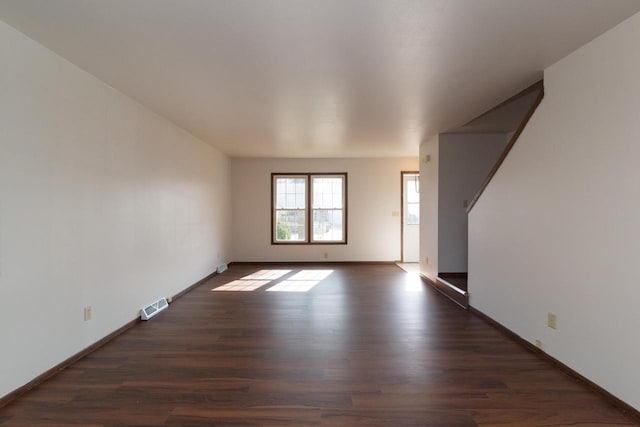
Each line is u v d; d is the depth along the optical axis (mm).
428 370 2711
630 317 2109
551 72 2807
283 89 3338
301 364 2814
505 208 3514
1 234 2191
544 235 2904
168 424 2021
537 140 2994
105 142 3246
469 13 2039
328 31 2248
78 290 2891
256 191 7930
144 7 1972
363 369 2729
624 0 1907
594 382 2385
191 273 5453
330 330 3615
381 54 2590
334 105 3852
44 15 2070
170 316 4090
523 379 2562
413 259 7957
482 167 5516
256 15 2053
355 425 2020
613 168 2227
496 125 4957
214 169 6582
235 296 5051
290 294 5172
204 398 2303
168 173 4602
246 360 2885
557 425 2018
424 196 6188
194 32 2264
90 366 2762
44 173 2527
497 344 3240
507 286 3479
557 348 2752
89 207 3029
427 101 3701
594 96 2377
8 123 2230
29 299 2402
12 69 2248
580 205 2506
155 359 2900
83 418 2072
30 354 2410
